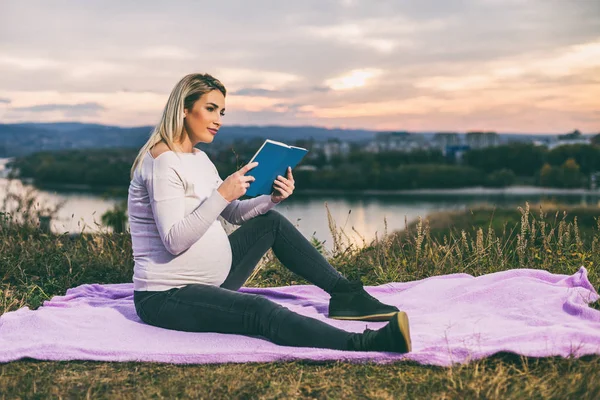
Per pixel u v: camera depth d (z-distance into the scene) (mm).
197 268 2867
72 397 2338
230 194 2748
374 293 3805
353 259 4711
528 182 137000
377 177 129250
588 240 4461
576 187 129625
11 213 5613
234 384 2414
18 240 5242
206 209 2725
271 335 2697
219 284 3008
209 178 2967
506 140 140375
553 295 3217
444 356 2559
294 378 2463
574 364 2477
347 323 3049
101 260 4859
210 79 2875
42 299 3904
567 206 4645
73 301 3527
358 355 2578
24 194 5648
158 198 2752
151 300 2893
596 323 2873
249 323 2725
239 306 2727
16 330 2941
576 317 2984
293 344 2670
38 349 2693
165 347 2723
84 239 5348
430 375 2463
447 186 134625
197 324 2814
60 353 2680
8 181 5691
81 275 4512
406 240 4777
